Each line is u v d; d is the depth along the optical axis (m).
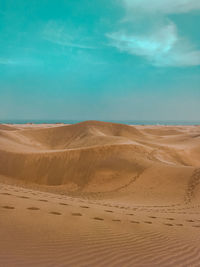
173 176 22.33
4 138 46.69
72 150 30.66
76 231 4.67
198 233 6.75
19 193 8.00
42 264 3.00
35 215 5.02
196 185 19.20
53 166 28.14
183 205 15.11
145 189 20.77
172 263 3.94
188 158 38.41
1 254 3.00
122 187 22.03
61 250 3.60
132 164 27.00
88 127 62.19
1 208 4.95
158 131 82.12
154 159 31.00
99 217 6.38
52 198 8.63
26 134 57.47
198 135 61.56
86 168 27.55
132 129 65.69
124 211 9.05
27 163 28.31
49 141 57.50
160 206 14.30
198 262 4.16
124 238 4.93
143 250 4.38
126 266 3.50
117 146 32.69
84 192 22.06
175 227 7.13
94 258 3.58
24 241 3.59
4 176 26.42
